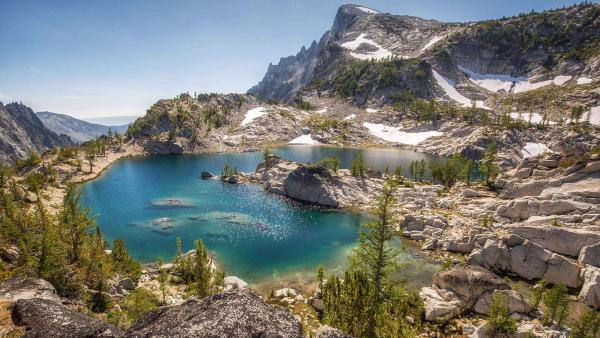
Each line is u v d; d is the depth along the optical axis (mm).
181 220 91875
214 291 46125
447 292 48562
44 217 55875
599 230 61156
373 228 32781
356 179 120000
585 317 38750
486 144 195500
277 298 51969
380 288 32312
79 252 47750
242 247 74312
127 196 117000
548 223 67812
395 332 30094
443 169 129625
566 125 197750
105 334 12562
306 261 67562
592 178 76438
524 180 88625
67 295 35031
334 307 32438
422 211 88000
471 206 87062
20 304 14305
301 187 112562
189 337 10414
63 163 159750
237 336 10508
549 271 55438
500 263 59281
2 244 47469
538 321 42781
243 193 121000
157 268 61438
